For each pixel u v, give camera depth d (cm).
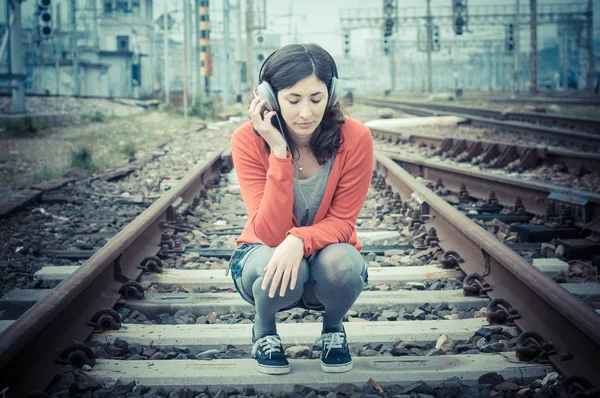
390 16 5066
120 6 6769
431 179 1046
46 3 2562
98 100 3953
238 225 710
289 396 298
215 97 4203
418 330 379
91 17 6247
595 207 619
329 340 317
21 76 2502
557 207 664
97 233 682
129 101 4103
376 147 1569
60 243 635
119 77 6059
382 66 13275
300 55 279
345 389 299
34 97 3788
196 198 797
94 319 379
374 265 538
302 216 306
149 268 500
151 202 868
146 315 421
